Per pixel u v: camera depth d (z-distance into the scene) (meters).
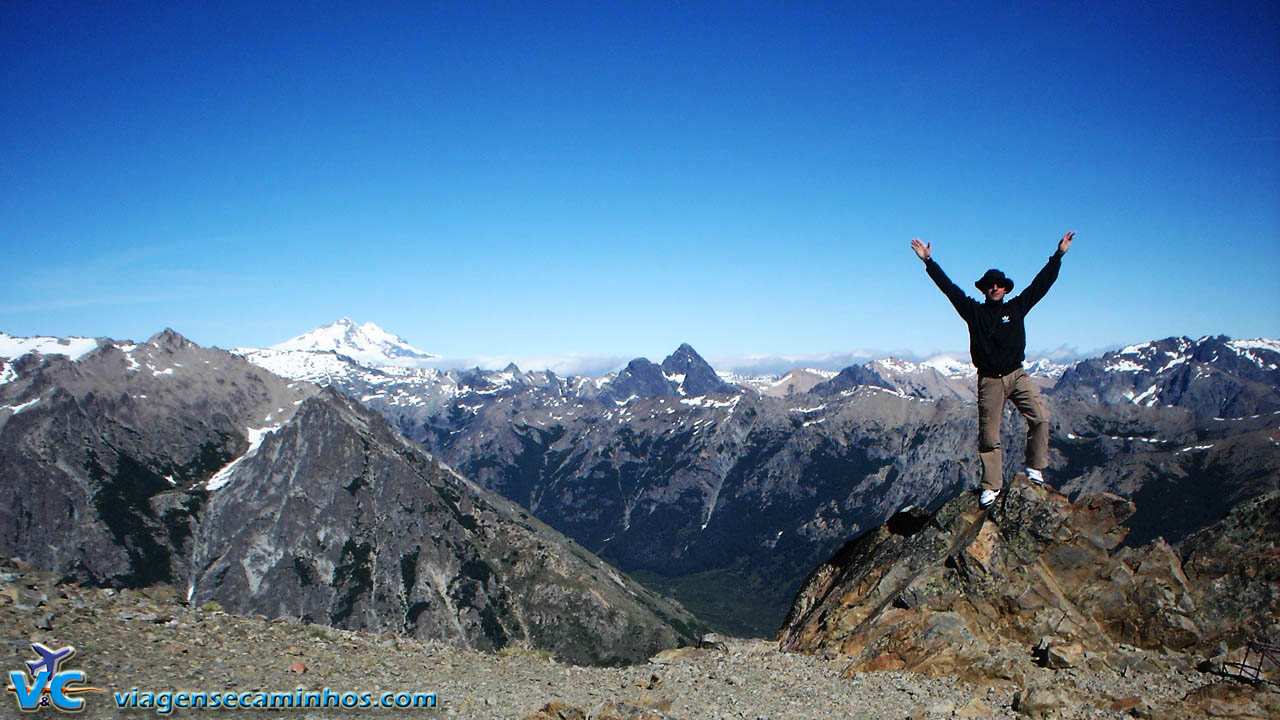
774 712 17.25
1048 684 19.19
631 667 23.41
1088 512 24.17
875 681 20.80
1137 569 23.41
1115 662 20.91
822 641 24.81
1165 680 19.55
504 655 23.27
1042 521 24.17
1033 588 23.39
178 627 19.52
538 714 15.64
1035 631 22.78
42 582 20.06
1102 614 22.97
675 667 22.97
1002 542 24.38
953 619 23.00
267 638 20.23
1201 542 23.59
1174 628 22.14
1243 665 19.64
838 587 27.20
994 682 20.52
